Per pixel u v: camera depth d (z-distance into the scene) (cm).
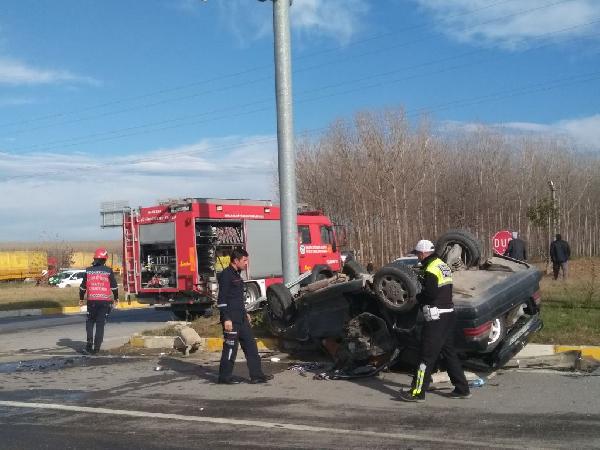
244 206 1902
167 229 1816
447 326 737
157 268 1850
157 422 701
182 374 978
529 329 894
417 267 884
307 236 2092
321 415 702
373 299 887
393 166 4291
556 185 5075
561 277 2509
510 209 4872
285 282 1203
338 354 898
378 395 781
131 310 2572
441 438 602
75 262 6681
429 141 4531
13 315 2531
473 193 4750
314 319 952
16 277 5509
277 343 1127
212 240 1802
